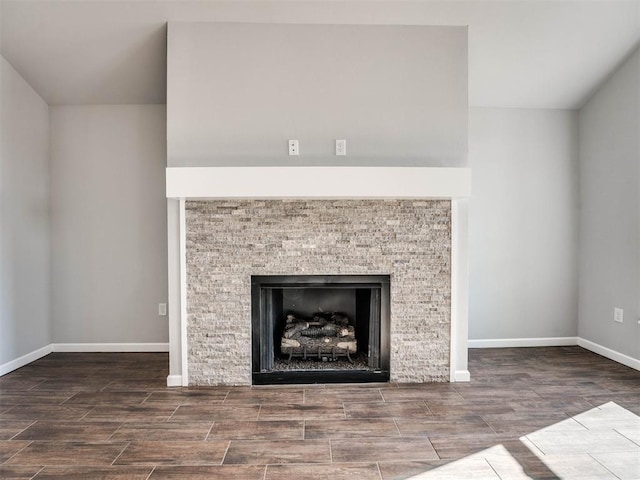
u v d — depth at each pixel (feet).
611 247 12.19
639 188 11.20
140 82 12.03
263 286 10.28
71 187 13.00
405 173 9.61
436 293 10.36
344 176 9.52
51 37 10.56
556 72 11.85
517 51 11.06
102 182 13.02
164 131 13.01
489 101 13.08
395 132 10.21
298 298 11.59
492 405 9.02
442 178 9.67
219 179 9.46
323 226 10.18
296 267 10.18
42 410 8.82
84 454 7.12
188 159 10.02
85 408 8.91
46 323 12.85
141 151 13.01
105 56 11.14
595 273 12.85
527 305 13.57
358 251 10.22
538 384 10.23
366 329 11.17
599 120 12.60
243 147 10.08
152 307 13.14
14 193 11.50
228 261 10.14
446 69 10.26
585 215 13.26
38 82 11.97
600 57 11.39
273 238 10.14
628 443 7.43
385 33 10.18
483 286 13.53
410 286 10.32
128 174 13.03
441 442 7.48
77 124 12.95
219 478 6.44
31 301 12.16
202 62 10.02
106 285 13.09
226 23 10.03
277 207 10.14
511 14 10.07
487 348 13.39
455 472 6.58
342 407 8.94
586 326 13.28
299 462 6.88
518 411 8.73
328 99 10.15
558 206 13.56
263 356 10.34
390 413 8.64
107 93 12.47
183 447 7.34
